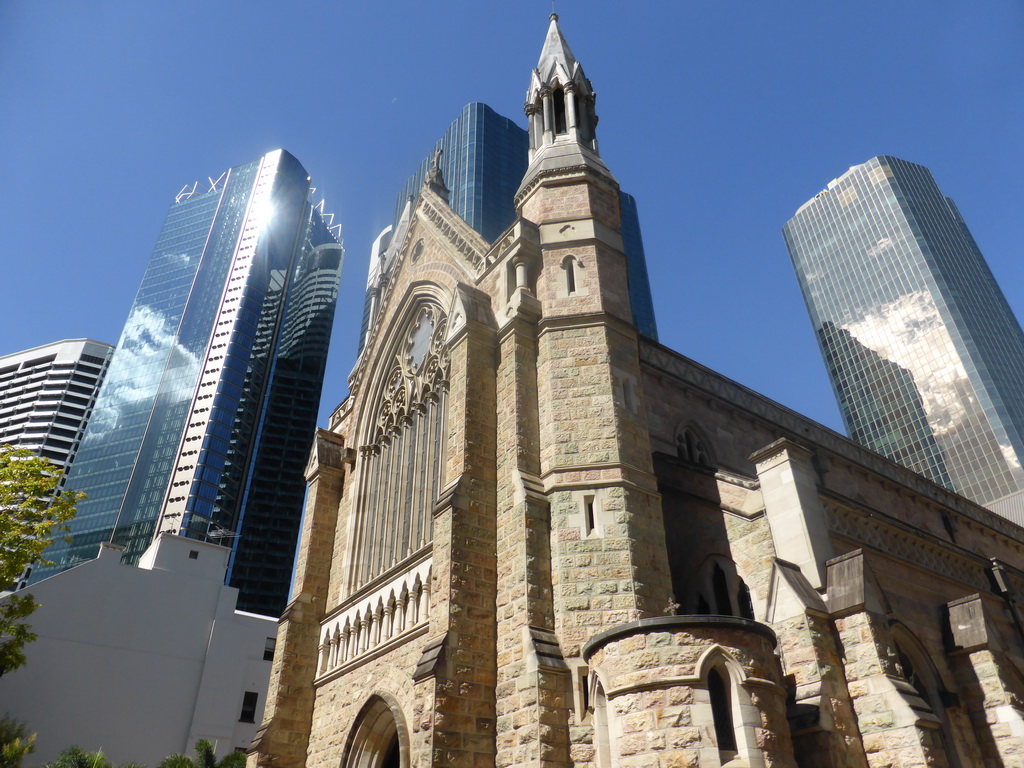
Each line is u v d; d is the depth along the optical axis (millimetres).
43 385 170125
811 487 20391
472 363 24234
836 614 17828
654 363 29219
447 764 17625
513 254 26250
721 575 21375
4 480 28062
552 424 22266
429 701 18281
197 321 163500
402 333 33281
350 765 23578
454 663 18938
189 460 140125
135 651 49188
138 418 149625
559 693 17906
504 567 20625
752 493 21219
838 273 159625
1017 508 73312
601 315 24281
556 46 34219
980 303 143750
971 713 19859
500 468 22469
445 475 25906
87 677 46719
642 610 18969
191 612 52656
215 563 55531
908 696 16125
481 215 127562
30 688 44500
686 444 28453
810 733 16031
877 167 162000
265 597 139500
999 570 25219
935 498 37594
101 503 137250
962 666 20531
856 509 21438
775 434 32219
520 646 18844
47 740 43844
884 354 145000
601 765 16375
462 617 19750
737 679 15586
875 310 150000
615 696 16141
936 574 23000
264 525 147000
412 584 24281
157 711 48406
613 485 20953
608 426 22062
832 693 16641
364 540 30219
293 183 192375
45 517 28203
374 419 33438
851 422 146500
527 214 28844
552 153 30000
